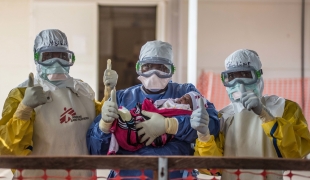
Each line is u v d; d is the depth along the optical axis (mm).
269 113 2471
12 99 2605
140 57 2709
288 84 5840
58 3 6004
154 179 2045
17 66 5801
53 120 2617
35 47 2707
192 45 5852
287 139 2449
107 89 2814
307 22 5918
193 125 2414
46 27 6012
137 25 7086
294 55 5961
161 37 6102
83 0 6066
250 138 2607
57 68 2645
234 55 2697
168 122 2527
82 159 2023
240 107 2676
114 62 7473
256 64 2693
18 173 2607
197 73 5949
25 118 2434
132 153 2578
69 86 2730
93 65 6145
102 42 7051
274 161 2027
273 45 5977
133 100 2721
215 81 5688
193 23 5832
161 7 6109
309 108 5750
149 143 2539
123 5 6223
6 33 5793
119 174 2543
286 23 5945
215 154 2467
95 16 6102
